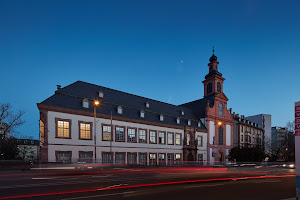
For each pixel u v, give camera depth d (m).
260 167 41.69
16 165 24.91
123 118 37.44
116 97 41.34
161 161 41.97
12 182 14.33
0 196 9.84
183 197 10.14
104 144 34.50
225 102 58.94
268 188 13.73
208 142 52.19
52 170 24.05
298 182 5.85
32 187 12.27
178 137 46.59
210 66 60.47
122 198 9.67
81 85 37.62
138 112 41.59
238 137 66.69
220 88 59.19
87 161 31.88
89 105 34.81
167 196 10.27
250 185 14.88
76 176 18.58
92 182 14.56
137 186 13.02
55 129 29.81
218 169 32.91
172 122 46.72
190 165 43.19
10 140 36.75
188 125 49.34
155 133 42.34
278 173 26.38
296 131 6.07
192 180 16.64
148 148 40.50
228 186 14.05
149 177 18.23
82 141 32.16
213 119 54.88
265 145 75.75
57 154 29.53
